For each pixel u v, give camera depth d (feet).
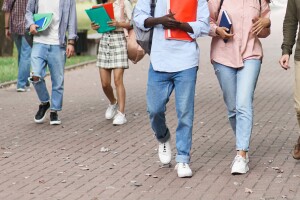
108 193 38.81
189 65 41.39
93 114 65.10
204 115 63.16
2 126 59.93
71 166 45.27
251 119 42.65
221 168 43.93
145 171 43.60
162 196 38.04
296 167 43.93
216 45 43.52
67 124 60.29
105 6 58.23
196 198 37.47
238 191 38.73
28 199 37.86
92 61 110.11
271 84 82.84
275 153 47.78
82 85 85.76
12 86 85.46
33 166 45.50
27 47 79.61
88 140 53.42
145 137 54.13
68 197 38.11
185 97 41.55
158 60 41.50
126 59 59.21
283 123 58.70
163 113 42.57
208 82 85.87
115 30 59.00
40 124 60.49
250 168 43.75
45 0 58.70
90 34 147.13
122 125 59.21
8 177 42.73
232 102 43.86
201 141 52.11
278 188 39.22
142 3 41.88
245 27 43.01
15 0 78.69
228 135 54.13
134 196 38.14
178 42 41.39
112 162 46.11
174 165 44.91
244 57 42.96
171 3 41.55
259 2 43.32
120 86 59.31
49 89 82.02
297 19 43.24
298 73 42.80
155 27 41.63
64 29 58.85
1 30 117.60
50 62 59.16
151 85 41.88
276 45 136.46
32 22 58.23
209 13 42.04
